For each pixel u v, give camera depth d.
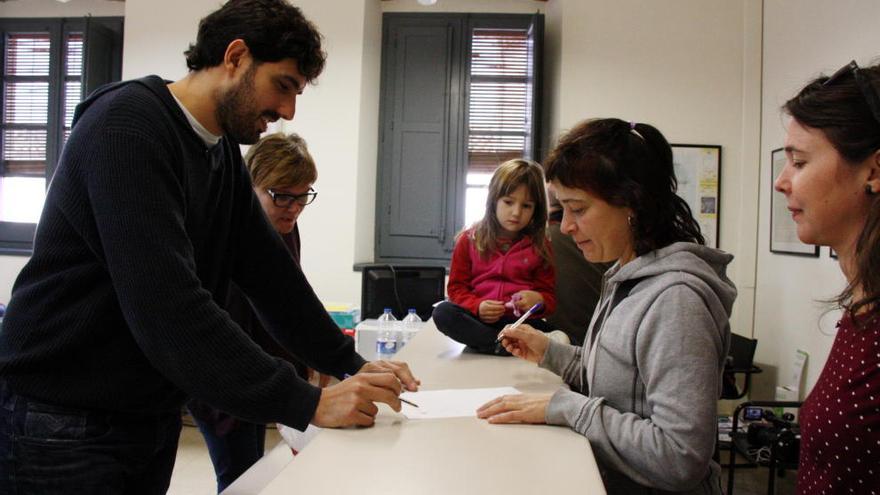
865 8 2.67
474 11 4.42
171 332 0.83
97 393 0.91
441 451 0.76
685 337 0.81
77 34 4.64
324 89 3.95
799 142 0.82
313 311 1.26
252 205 1.22
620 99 3.85
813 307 3.05
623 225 0.95
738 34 3.79
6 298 4.37
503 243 1.89
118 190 0.83
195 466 2.93
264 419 0.86
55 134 4.62
